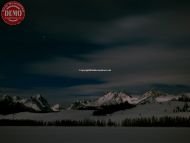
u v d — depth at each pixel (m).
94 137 196.25
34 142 157.12
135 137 195.88
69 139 176.88
